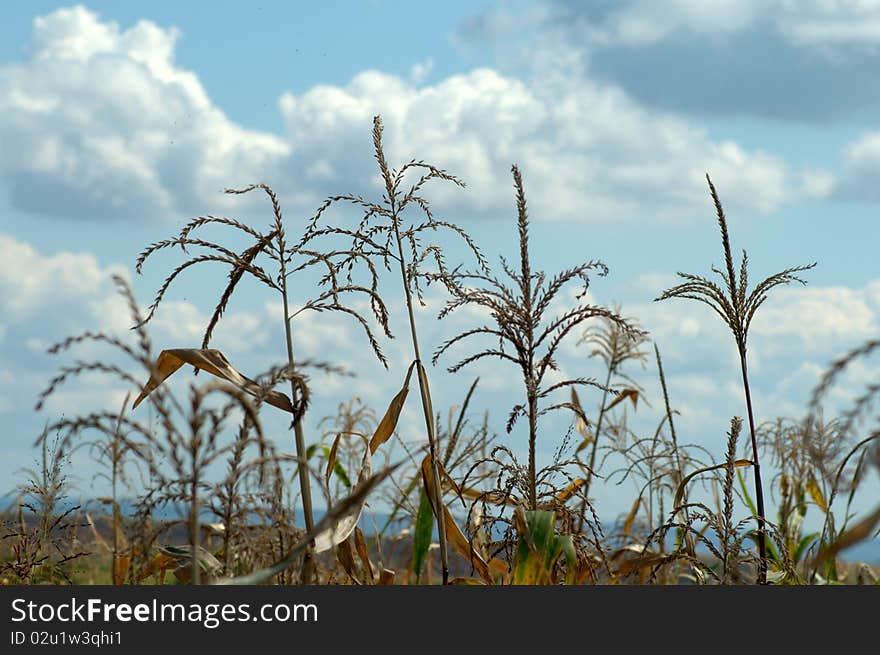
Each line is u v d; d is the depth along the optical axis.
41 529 5.39
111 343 3.34
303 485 4.93
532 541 5.22
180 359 5.40
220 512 4.04
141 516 3.80
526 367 5.71
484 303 5.70
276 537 4.57
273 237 5.39
